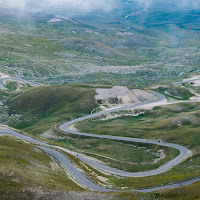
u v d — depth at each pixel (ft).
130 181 399.24
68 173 384.06
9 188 253.24
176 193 304.09
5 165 292.40
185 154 501.56
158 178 399.65
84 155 521.65
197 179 371.35
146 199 299.38
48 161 396.98
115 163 489.26
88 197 272.31
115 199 275.39
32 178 282.77
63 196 265.75
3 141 389.60
